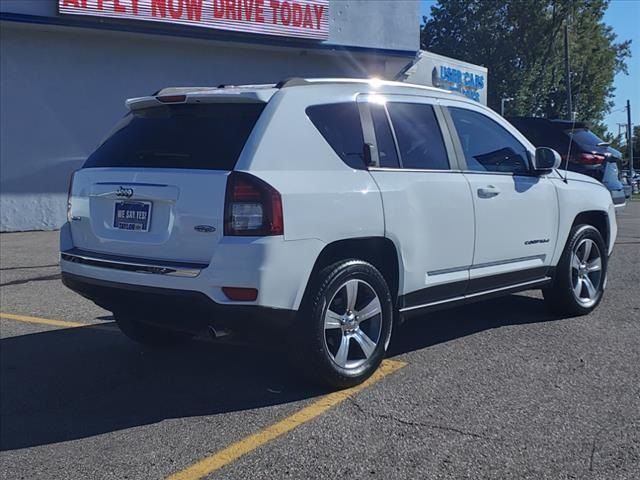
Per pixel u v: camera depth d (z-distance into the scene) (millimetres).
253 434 4402
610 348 5980
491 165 6180
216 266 4449
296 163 4777
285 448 4195
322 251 4770
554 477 3807
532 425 4445
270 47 18297
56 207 15633
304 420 4570
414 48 20766
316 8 18578
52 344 6441
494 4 53469
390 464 3971
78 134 15812
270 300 4480
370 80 5551
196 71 17531
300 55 19422
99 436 4480
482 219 5871
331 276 4816
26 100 15148
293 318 4656
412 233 5301
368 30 19781
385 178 5199
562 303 6879
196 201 4586
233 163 4609
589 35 53844
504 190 6094
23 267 10266
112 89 16203
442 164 5719
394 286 5375
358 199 4938
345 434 4355
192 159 4789
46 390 5305
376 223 5035
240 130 4777
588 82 54719
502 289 6250
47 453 4270
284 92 4926
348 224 4859
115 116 16297
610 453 4074
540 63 53406
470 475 3836
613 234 7547
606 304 7547
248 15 17391
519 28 52750
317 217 4688
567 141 13281
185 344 6367
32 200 15344
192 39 16797
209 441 4336
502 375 5336
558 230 6648
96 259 5020
